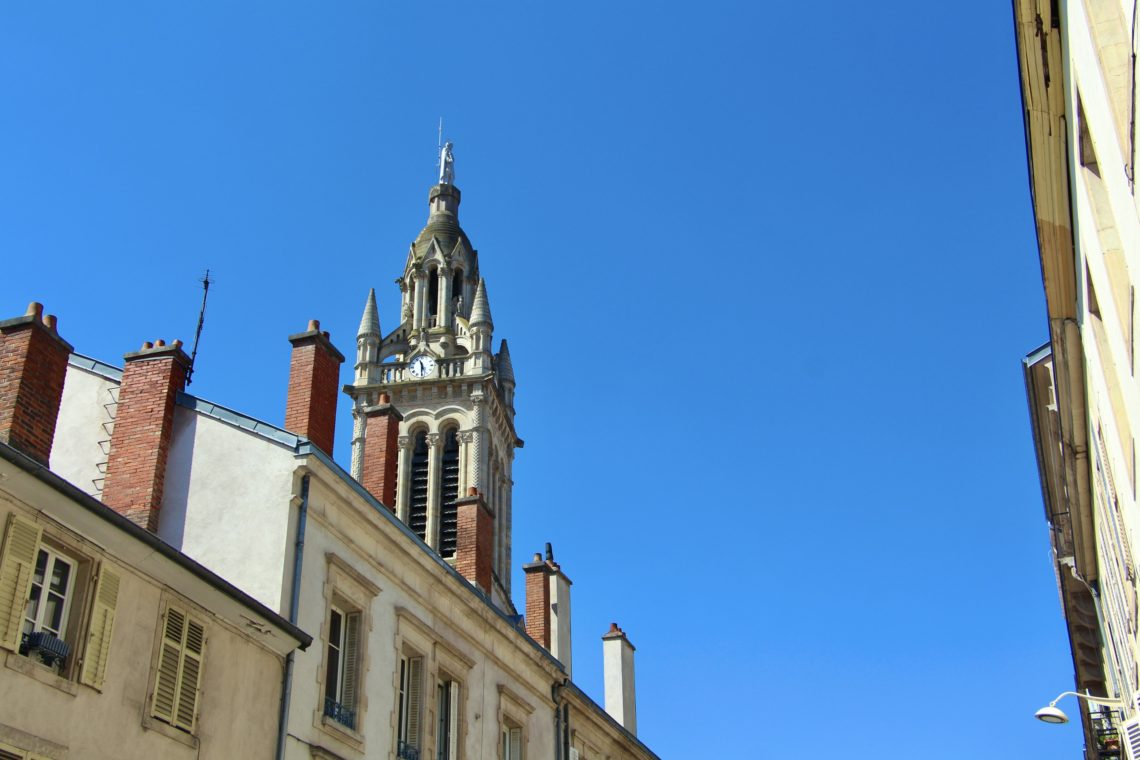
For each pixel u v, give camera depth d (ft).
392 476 90.02
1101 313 53.93
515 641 97.86
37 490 51.13
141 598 56.54
